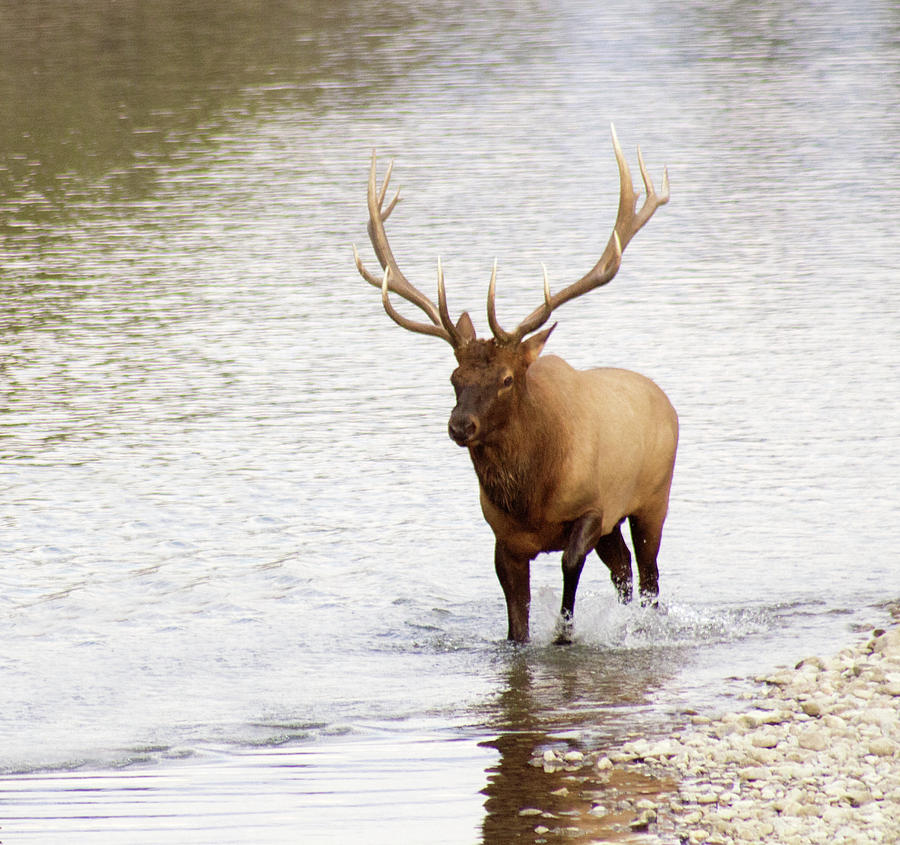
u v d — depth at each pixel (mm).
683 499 41031
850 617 32906
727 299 63594
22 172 98188
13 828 23719
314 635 32969
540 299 63656
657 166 94250
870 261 69688
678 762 25312
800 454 44375
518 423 30500
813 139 101375
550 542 32281
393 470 44031
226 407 50969
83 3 184625
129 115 117000
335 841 22938
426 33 160125
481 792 24641
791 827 22234
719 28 159500
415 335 60125
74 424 49344
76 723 28359
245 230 80875
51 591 35500
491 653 31859
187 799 24734
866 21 160750
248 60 143125
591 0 191750
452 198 86500
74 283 70500
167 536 39062
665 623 33125
